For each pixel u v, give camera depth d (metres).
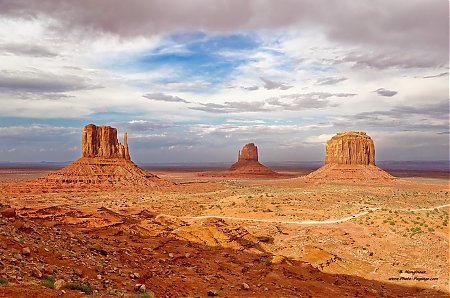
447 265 40.44
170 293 21.17
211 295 22.09
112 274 21.34
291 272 34.12
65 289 15.93
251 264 35.22
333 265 40.41
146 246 34.25
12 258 17.97
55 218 40.44
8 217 25.45
